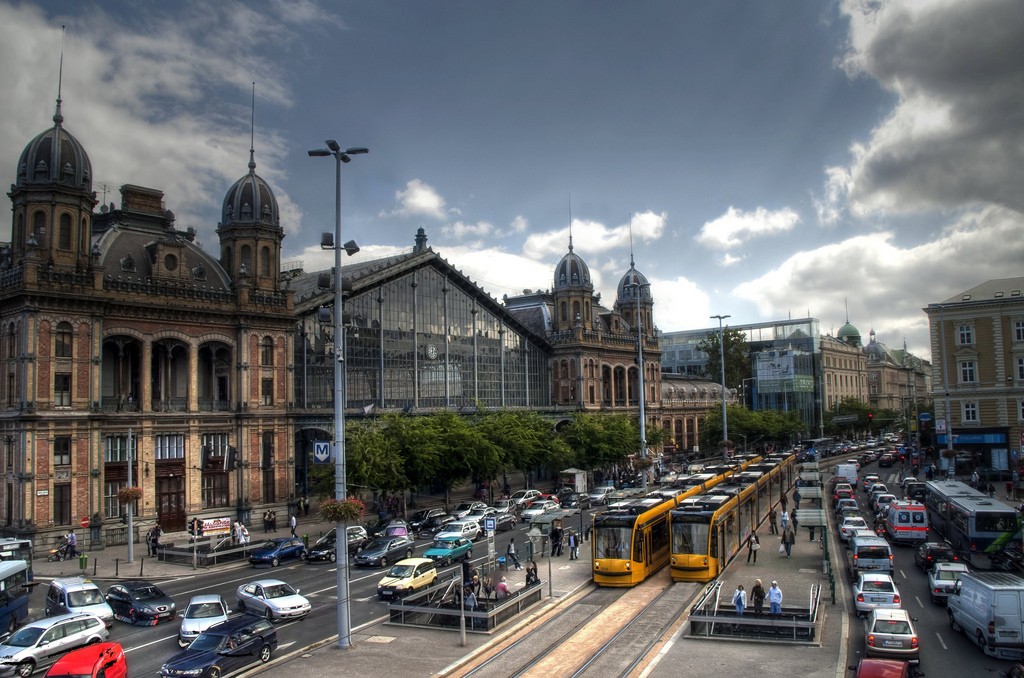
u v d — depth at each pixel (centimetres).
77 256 5662
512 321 9806
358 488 5941
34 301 5350
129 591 3741
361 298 7869
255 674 2805
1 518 5438
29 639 3014
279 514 6625
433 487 8550
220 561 5066
